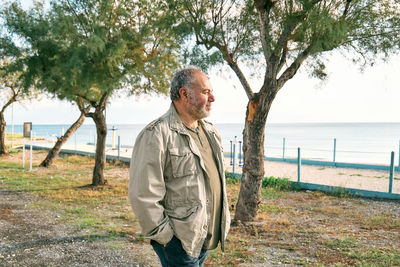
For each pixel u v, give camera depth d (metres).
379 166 15.84
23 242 5.49
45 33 9.16
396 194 9.58
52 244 5.40
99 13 9.36
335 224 7.08
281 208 8.62
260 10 6.27
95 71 9.22
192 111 2.10
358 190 10.24
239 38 7.29
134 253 4.99
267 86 6.56
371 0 5.95
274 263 4.66
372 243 5.65
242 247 5.39
